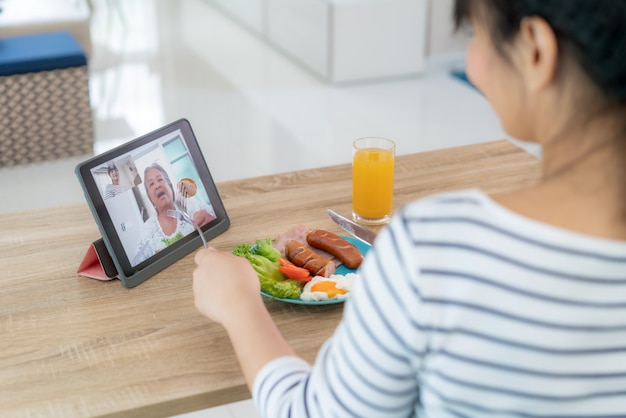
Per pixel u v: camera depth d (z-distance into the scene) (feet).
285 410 2.42
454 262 1.89
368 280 1.99
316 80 14.99
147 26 18.01
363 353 2.02
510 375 1.92
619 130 1.89
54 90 11.27
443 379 1.97
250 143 12.23
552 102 1.95
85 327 3.84
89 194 4.06
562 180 1.98
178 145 4.59
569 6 1.77
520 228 1.87
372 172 4.74
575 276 1.87
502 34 1.93
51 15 13.38
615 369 1.97
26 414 3.27
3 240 4.58
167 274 4.30
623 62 1.78
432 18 15.53
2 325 3.84
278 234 4.67
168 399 3.37
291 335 3.79
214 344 3.72
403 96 14.32
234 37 17.35
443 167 5.53
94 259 4.23
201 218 4.59
